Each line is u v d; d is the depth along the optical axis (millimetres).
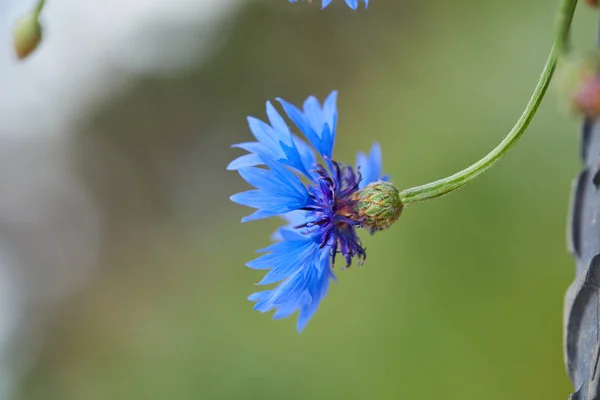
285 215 284
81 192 1009
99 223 989
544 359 460
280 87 888
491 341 477
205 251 813
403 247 520
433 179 539
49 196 1017
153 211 948
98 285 928
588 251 240
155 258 895
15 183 1016
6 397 861
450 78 582
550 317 460
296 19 854
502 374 471
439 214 511
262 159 262
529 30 535
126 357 706
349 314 534
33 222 1011
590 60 227
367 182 287
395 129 608
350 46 757
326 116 279
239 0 909
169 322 686
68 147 1009
